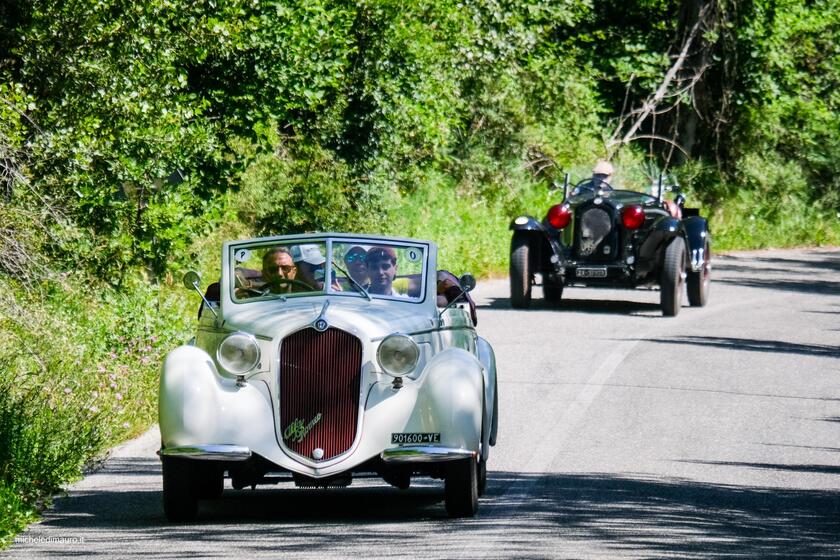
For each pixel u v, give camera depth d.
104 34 39.78
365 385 23.28
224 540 21.52
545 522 22.84
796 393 38.53
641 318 55.75
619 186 102.81
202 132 46.44
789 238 113.50
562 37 117.25
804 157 123.12
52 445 27.25
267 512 24.59
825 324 56.19
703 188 115.38
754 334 51.59
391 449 22.97
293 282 26.06
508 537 21.59
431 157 82.06
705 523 22.77
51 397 30.16
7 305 31.98
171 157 43.56
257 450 22.95
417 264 26.27
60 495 25.77
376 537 21.73
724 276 79.75
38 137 37.59
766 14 118.06
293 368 23.23
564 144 100.56
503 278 72.31
